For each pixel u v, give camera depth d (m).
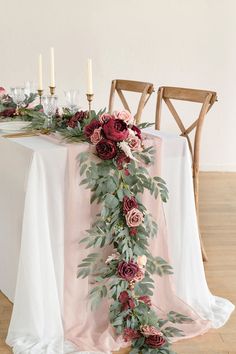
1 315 2.35
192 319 2.29
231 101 4.98
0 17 4.59
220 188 4.54
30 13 4.62
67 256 2.14
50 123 2.46
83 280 2.18
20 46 4.67
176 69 4.87
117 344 2.10
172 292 2.36
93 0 4.66
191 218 2.38
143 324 2.14
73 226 2.12
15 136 2.31
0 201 2.37
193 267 2.41
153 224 2.24
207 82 4.93
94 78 4.82
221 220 3.73
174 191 2.37
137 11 4.72
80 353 2.05
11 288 2.39
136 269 2.13
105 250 2.22
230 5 4.79
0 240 2.43
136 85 3.41
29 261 2.03
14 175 2.19
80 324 2.19
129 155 2.05
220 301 2.52
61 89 4.80
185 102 4.91
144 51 4.81
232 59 4.90
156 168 2.26
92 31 4.72
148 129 2.59
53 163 2.05
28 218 2.02
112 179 2.10
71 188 2.09
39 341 2.08
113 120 2.09
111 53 4.79
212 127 5.02
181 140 2.34
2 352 2.08
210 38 4.84
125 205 2.12
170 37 4.80
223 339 2.20
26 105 2.91
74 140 2.16
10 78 4.73
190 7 4.76
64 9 4.65
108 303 2.24
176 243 2.40
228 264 2.98
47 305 2.09
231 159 5.12
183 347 2.13
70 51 4.74
